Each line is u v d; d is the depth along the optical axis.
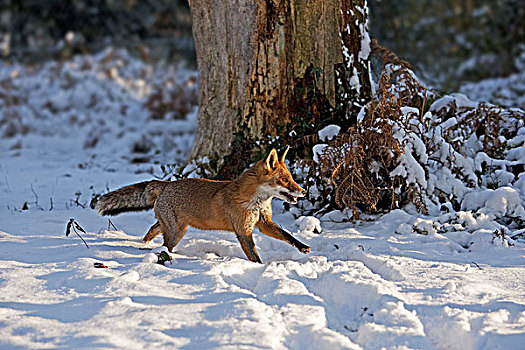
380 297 6.13
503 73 33.47
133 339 5.00
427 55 35.38
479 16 36.31
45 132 25.78
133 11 42.91
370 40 12.70
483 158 11.03
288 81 11.70
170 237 8.75
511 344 5.17
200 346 4.89
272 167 8.28
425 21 37.03
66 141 24.42
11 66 35.28
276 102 11.73
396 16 32.97
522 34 34.38
